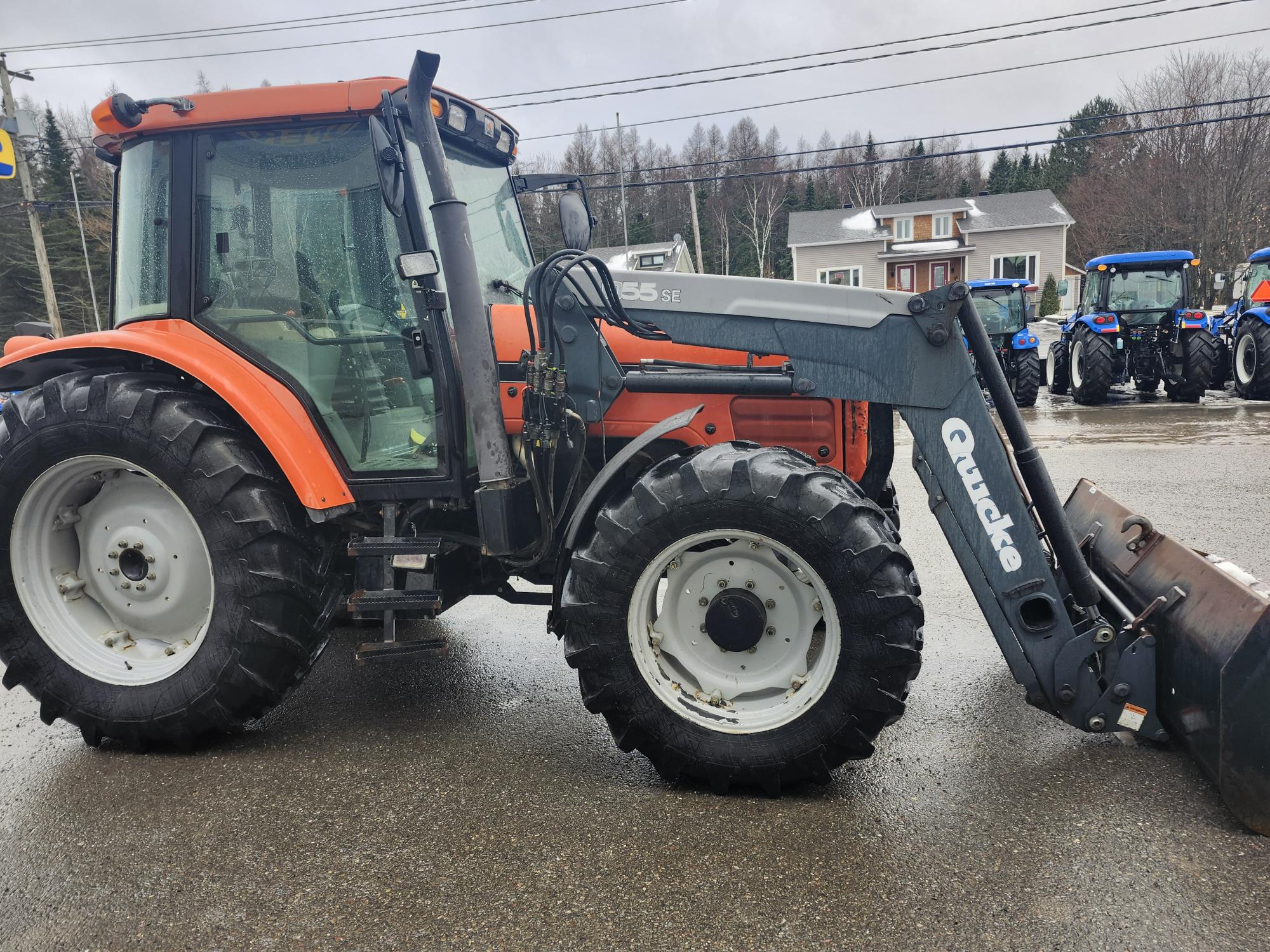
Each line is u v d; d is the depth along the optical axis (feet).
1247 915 6.16
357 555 9.23
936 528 20.45
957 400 8.66
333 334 9.48
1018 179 190.39
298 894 6.73
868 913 6.31
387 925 6.33
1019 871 6.77
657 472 8.35
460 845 7.38
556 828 7.63
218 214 9.57
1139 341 44.57
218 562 9.00
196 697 9.11
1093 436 32.81
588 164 159.33
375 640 12.82
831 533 7.85
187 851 7.36
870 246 127.24
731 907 6.43
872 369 8.85
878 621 7.79
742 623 8.35
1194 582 8.48
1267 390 41.14
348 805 8.12
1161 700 8.54
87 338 9.63
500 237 11.39
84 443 9.20
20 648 9.52
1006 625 8.73
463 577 10.57
